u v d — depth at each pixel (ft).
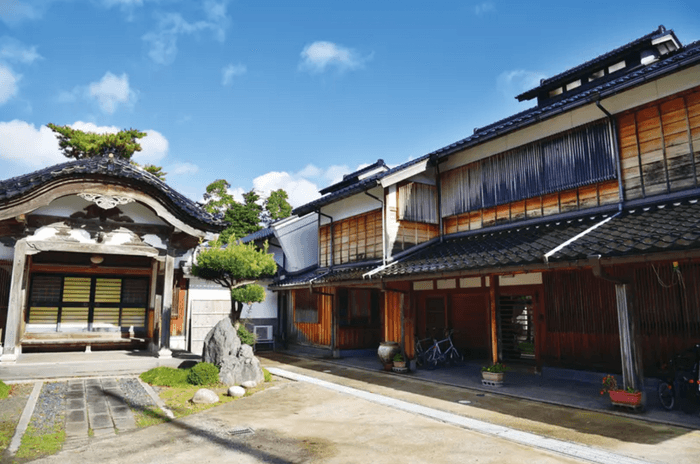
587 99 29.99
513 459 17.21
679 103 28.63
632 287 24.40
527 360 39.32
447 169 45.91
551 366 34.63
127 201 35.76
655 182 29.43
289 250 60.64
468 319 43.80
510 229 38.75
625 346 24.23
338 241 53.26
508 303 41.29
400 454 17.92
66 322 41.63
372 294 56.18
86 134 85.81
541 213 36.58
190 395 28.66
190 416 23.80
